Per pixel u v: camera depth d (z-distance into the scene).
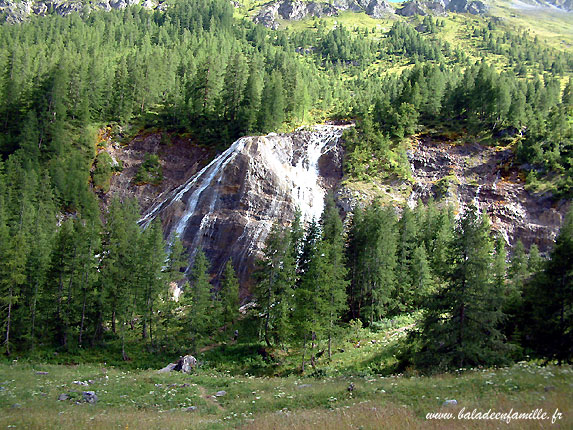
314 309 41.09
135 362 45.81
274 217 71.06
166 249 70.88
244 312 58.09
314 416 20.25
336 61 191.62
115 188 85.25
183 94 100.12
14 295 48.66
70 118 92.25
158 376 35.03
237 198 73.06
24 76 99.81
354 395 23.88
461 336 28.89
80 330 49.19
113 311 50.16
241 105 93.19
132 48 140.00
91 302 50.19
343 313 53.09
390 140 82.19
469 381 22.33
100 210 82.06
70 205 79.19
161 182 86.75
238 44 169.62
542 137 77.38
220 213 72.38
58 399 26.81
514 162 76.38
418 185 74.38
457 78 113.94
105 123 94.12
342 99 117.69
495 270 34.31
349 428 17.23
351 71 180.62
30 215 67.06
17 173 75.25
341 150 80.50
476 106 84.19
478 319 28.48
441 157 79.12
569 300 28.41
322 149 80.75
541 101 91.38
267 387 29.91
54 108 89.44
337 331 41.91
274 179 74.44
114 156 89.00
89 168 86.06
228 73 94.38
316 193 75.06
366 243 52.28
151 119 97.06
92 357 46.66
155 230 51.31
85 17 193.62
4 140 86.69
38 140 85.94
